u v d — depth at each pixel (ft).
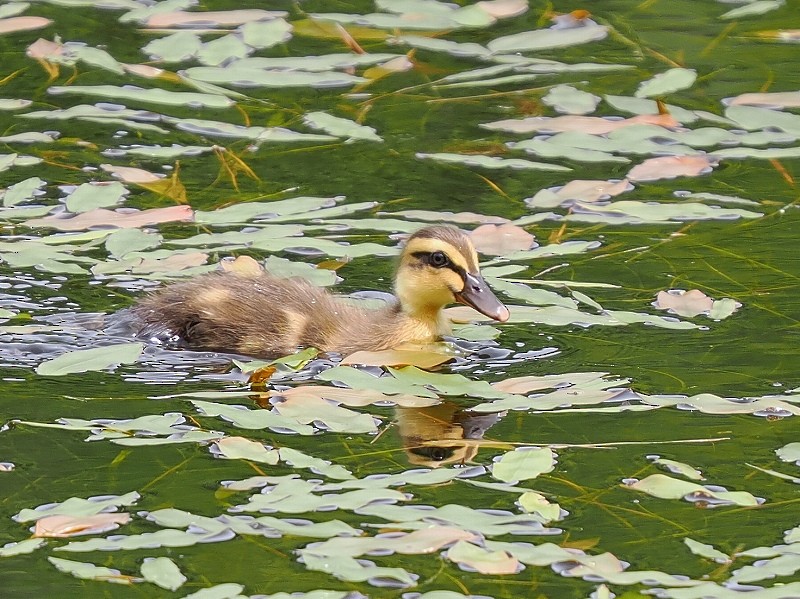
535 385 37.99
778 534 30.78
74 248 46.75
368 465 33.65
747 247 47.50
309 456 33.94
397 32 65.57
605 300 43.75
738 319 42.24
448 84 61.00
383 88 60.85
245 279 44.21
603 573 29.17
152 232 47.96
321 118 57.16
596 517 31.50
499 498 32.09
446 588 28.60
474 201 51.01
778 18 68.28
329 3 68.28
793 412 36.14
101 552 29.89
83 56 60.23
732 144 55.57
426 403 37.09
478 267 42.78
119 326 42.11
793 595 28.43
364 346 42.39
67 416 36.06
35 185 51.16
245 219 49.06
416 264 42.68
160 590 28.53
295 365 40.37
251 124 57.67
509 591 28.53
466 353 41.04
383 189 52.06
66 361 39.17
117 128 56.80
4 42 64.34
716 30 66.69
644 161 54.13
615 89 60.34
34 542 30.25
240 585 28.58
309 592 28.35
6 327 41.50
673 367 39.27
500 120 57.57
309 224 49.08
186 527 30.73
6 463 33.50
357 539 30.17
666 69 62.18
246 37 62.90
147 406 36.83
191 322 42.47
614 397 37.19
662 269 45.93
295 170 53.62
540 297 43.47
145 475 33.04
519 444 34.73
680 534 30.81
